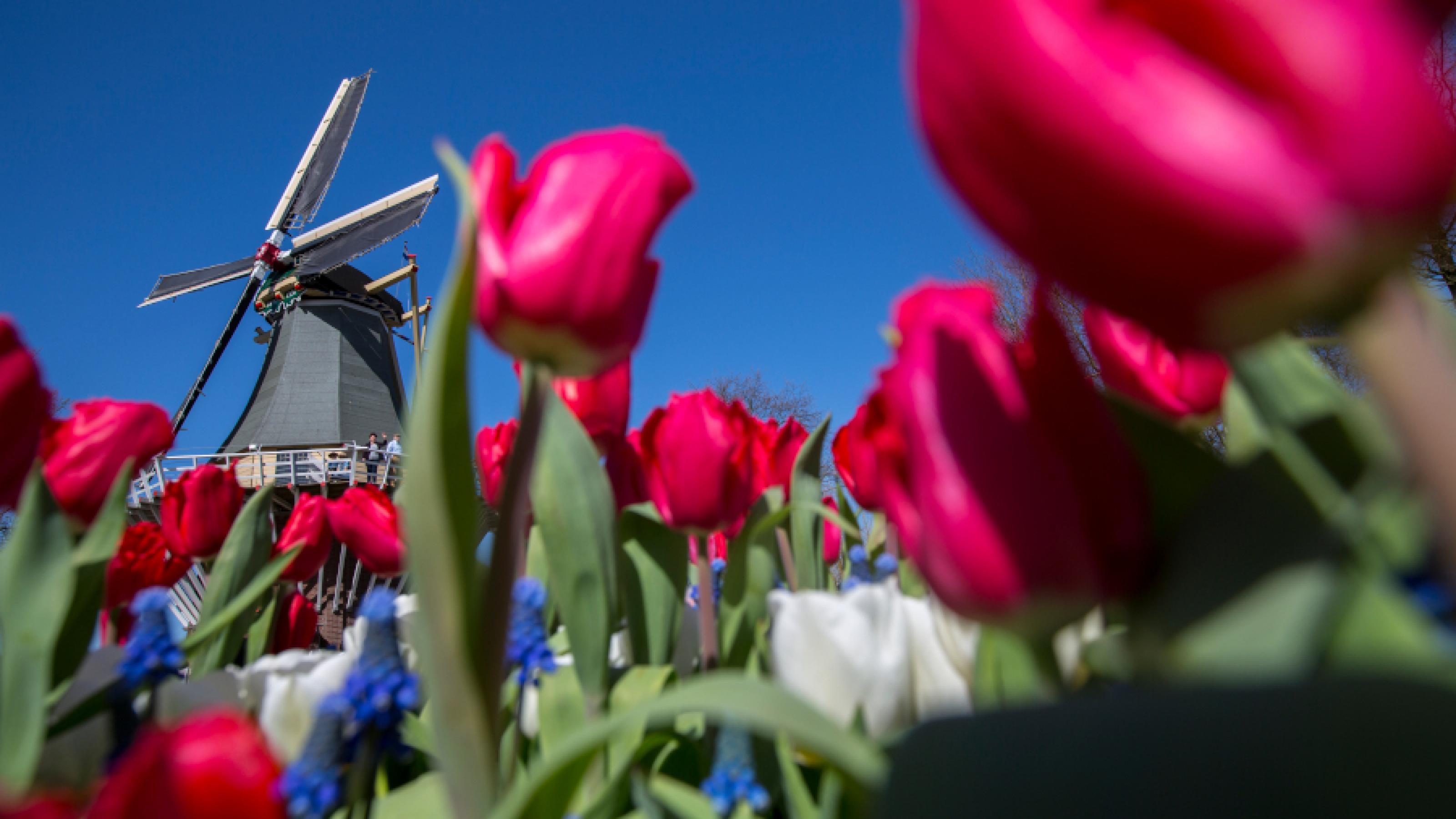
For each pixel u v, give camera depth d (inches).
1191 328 12.2
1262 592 12.4
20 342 40.9
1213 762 10.5
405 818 37.7
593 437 66.1
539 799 27.8
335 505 81.4
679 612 56.3
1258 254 10.7
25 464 41.5
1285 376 22.5
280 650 88.1
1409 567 13.6
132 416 60.9
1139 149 10.8
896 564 51.6
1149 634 14.8
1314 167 10.5
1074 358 16.1
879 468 20.2
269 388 1090.1
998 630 16.7
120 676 40.6
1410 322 11.0
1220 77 11.3
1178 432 18.6
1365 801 9.7
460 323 24.5
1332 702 10.1
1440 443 10.7
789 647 36.4
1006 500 15.7
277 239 1066.7
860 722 36.1
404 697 31.1
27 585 39.4
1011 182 12.3
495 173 33.4
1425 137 10.2
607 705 47.6
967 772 12.4
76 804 19.2
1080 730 11.5
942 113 12.8
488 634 27.0
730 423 59.4
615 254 32.3
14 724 37.8
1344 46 10.4
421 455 23.2
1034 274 16.4
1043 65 11.1
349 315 1143.0
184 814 16.6
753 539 52.3
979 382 16.4
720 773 32.9
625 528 55.3
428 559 23.2
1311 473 13.2
